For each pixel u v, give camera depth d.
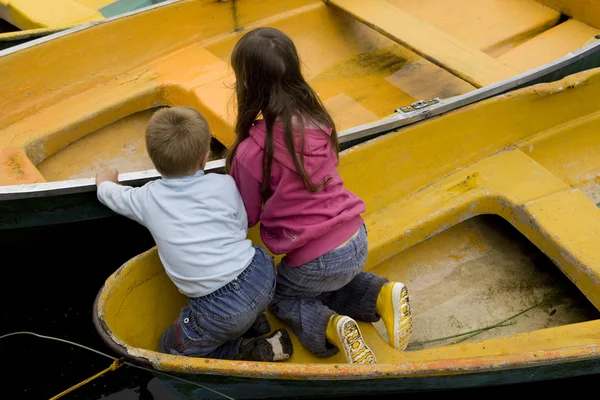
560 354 1.85
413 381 1.89
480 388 2.42
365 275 2.10
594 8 3.50
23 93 2.80
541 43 3.42
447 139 2.64
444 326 2.45
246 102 1.72
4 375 2.48
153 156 1.79
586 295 2.30
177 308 2.13
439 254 2.68
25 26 3.99
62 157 2.84
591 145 3.03
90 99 2.91
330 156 1.81
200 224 1.79
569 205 2.48
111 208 1.98
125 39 3.02
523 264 2.66
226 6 3.27
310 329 1.96
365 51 3.60
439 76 3.46
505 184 2.60
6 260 2.38
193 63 3.13
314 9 3.56
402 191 2.60
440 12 3.79
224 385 1.91
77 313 2.67
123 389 2.49
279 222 1.82
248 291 1.83
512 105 2.72
